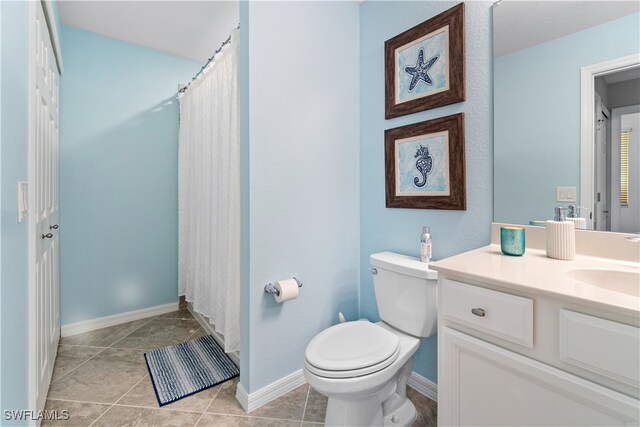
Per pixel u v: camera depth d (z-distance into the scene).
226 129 1.89
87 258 2.44
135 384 1.72
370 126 1.92
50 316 1.74
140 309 2.70
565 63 1.14
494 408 0.87
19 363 0.95
